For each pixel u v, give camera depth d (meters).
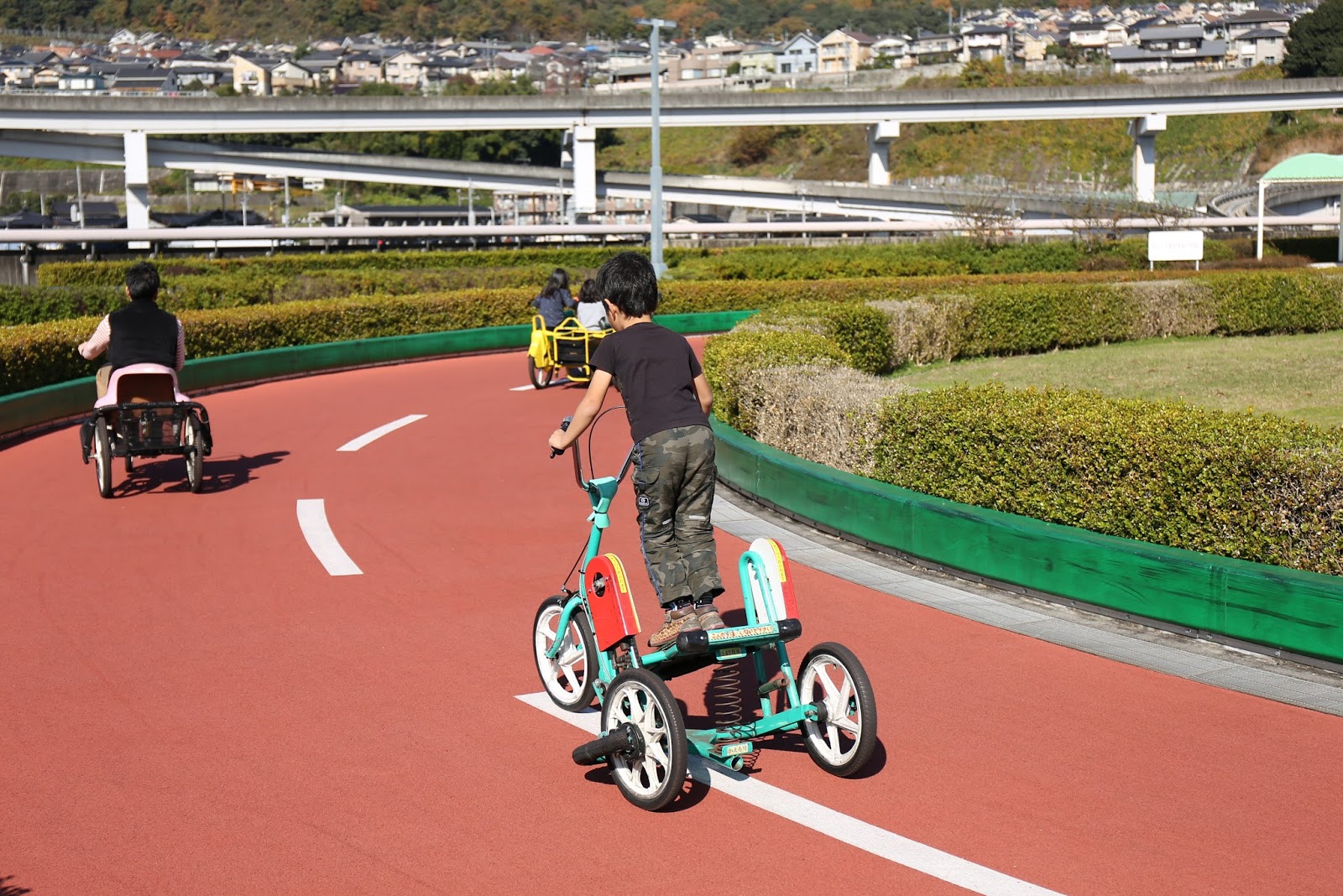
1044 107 71.50
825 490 9.08
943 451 8.44
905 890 4.03
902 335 19.86
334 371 21.14
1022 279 30.31
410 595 7.62
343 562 8.40
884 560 8.38
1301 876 4.11
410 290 29.16
